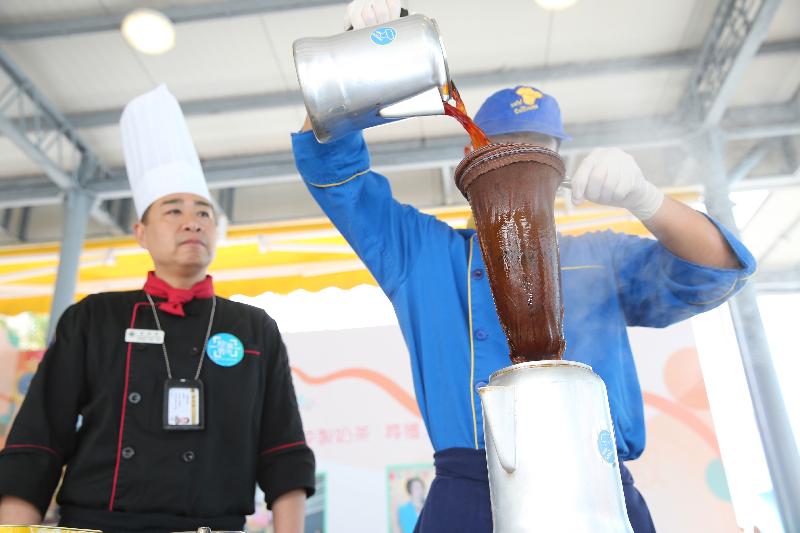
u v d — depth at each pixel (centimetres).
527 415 50
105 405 136
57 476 129
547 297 53
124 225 683
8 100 560
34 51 551
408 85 68
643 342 412
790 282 503
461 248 111
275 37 541
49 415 131
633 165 83
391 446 419
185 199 166
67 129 607
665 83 581
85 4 517
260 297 517
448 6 518
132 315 151
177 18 510
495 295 55
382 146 649
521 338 54
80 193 607
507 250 53
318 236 522
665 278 104
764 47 552
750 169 571
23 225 709
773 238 554
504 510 49
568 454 49
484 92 599
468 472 91
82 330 144
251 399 148
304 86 69
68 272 557
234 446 140
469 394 97
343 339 441
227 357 150
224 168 636
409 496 408
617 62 568
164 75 580
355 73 68
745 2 498
